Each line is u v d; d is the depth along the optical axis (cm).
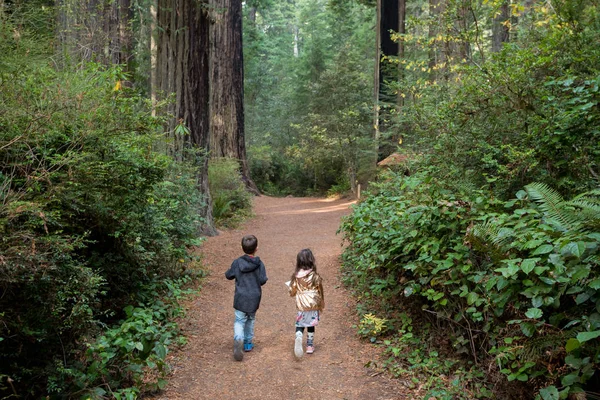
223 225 1319
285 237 1163
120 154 412
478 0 830
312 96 2658
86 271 332
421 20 803
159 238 587
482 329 384
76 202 374
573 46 550
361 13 3331
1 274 267
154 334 399
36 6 586
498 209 446
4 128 344
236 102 2188
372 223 593
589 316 289
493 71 551
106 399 333
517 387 341
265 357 462
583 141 447
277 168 3103
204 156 1093
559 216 340
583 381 274
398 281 529
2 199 300
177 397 376
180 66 1038
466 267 389
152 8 1256
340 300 636
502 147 507
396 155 1123
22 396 312
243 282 468
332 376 420
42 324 307
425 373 407
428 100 743
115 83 480
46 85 388
